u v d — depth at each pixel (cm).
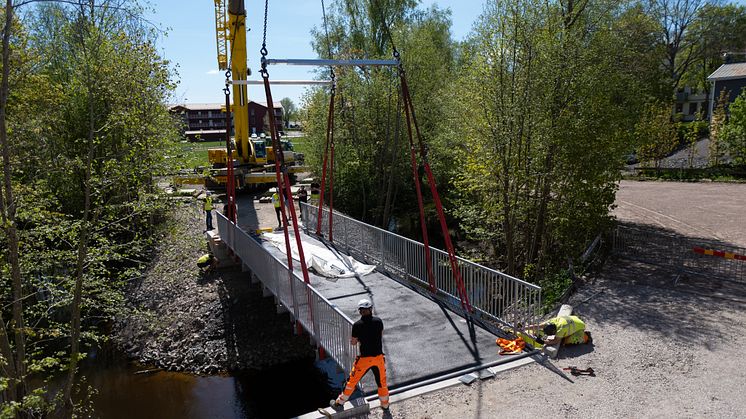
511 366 792
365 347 676
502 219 1585
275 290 1193
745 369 761
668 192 2817
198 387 1266
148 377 1335
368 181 2786
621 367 780
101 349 1524
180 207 1565
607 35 1544
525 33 1412
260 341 1453
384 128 2678
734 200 2469
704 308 1016
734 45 5622
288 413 1130
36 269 980
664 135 3569
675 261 1350
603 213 1558
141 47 1425
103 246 1009
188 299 1681
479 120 1538
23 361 745
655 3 4922
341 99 2719
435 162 2658
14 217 741
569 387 725
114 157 1160
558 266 1564
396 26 2952
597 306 1054
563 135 1432
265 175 2877
